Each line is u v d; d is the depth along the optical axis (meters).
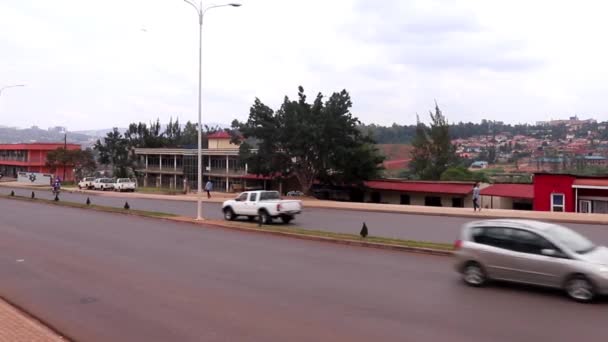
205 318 9.73
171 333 8.87
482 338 8.43
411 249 17.81
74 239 21.17
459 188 49.75
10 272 14.22
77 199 49.66
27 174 88.81
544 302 10.67
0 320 9.45
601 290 10.41
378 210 35.72
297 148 54.19
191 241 20.72
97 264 15.41
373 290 11.95
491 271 12.01
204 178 77.19
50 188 72.06
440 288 12.11
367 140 57.91
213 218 30.67
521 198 44.56
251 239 21.39
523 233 11.73
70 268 14.77
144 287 12.34
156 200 49.38
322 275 13.72
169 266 15.08
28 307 10.62
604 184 34.31
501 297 11.14
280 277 13.47
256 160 56.62
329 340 8.44
